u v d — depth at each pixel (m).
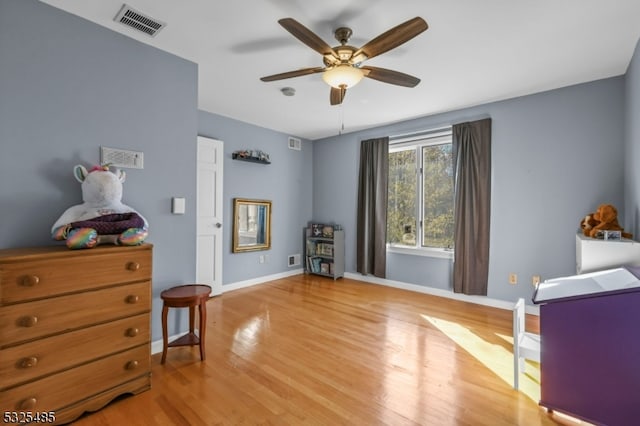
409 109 3.63
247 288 4.15
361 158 4.60
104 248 1.64
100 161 2.00
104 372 1.63
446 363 2.13
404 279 4.14
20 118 1.70
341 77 1.97
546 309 1.62
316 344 2.42
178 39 2.16
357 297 3.72
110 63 2.04
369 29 2.02
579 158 2.87
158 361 2.14
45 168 1.79
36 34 1.74
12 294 1.35
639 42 2.09
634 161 2.28
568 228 2.93
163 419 1.55
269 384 1.86
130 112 2.14
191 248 2.50
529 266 3.15
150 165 2.24
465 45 2.19
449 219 3.80
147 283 1.82
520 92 3.08
